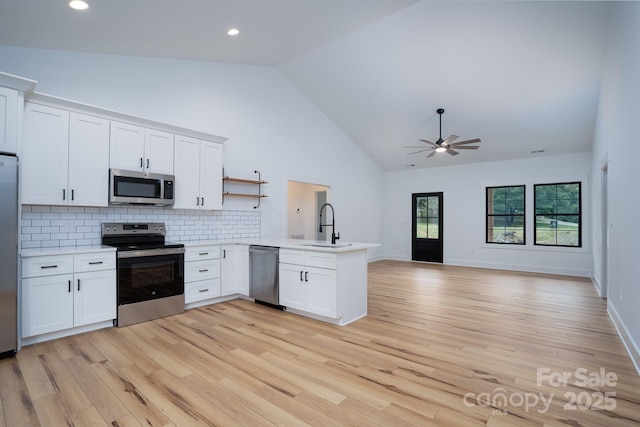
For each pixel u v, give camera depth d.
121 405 1.90
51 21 2.78
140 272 3.37
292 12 3.36
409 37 4.38
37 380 2.17
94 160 3.25
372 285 5.37
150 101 4.04
